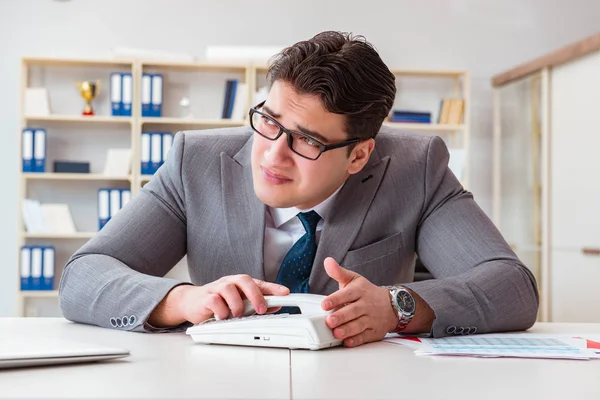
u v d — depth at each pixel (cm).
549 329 154
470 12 575
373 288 132
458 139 564
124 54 526
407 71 550
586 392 88
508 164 559
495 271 149
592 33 579
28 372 96
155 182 171
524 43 577
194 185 166
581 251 468
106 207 518
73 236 514
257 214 162
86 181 546
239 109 534
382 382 92
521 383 93
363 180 163
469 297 140
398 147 170
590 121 455
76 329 142
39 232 516
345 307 124
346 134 143
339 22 567
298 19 564
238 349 118
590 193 457
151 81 525
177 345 122
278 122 140
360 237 162
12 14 544
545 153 500
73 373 95
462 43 575
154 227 164
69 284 150
